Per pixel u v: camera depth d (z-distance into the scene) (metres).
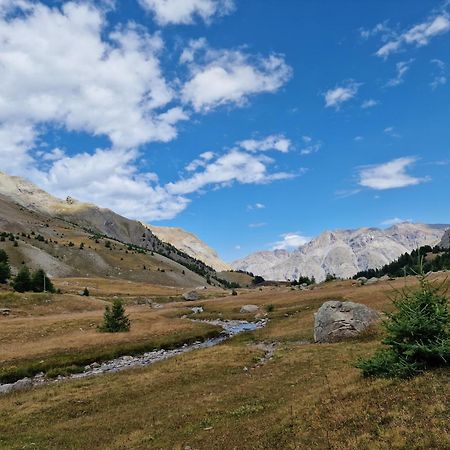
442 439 11.84
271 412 20.09
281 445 14.87
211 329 64.31
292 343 48.16
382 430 13.35
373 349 33.53
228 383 29.94
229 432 17.97
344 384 20.20
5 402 29.92
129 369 40.00
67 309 93.75
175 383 31.72
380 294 67.06
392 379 18.02
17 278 108.88
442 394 14.93
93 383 33.81
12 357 44.41
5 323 65.00
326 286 120.25
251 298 111.50
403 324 18.95
